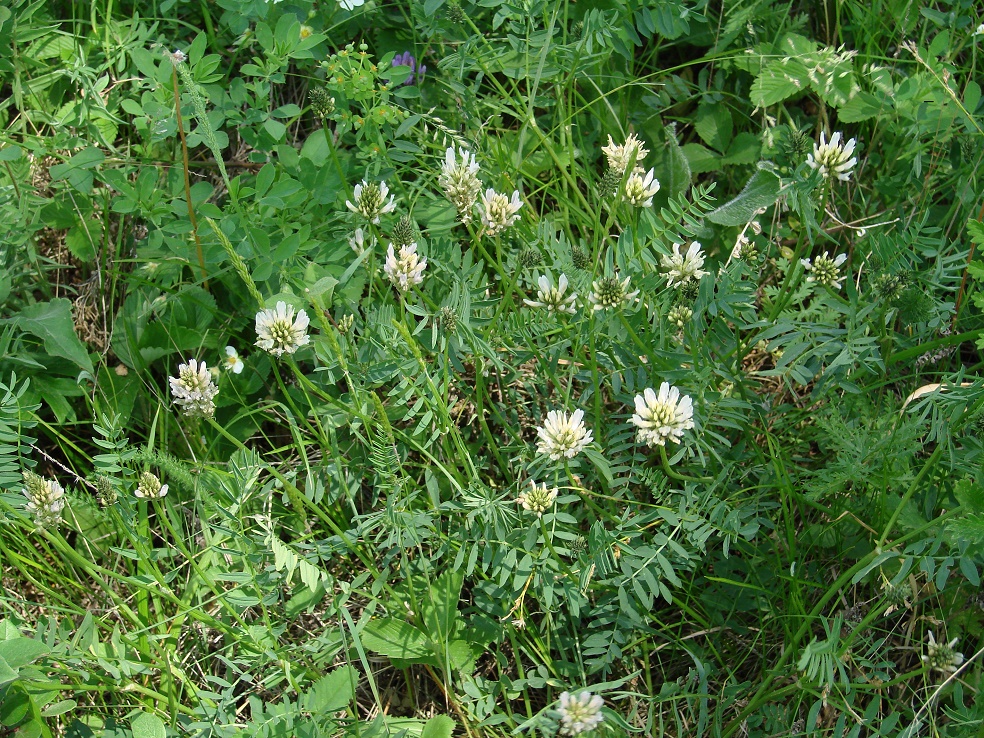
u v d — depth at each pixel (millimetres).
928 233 771
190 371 721
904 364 812
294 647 719
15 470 759
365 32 934
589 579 712
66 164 812
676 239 743
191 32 929
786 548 761
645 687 741
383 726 685
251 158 892
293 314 706
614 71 950
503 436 820
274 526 745
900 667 739
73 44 888
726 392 761
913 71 922
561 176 916
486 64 885
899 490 741
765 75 903
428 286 810
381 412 683
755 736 708
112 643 711
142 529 751
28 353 811
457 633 735
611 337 757
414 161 895
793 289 783
